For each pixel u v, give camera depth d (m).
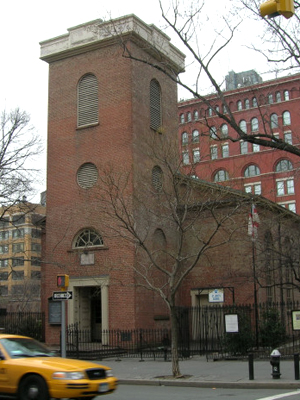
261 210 30.45
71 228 30.47
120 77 30.44
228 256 30.67
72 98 31.89
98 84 31.11
